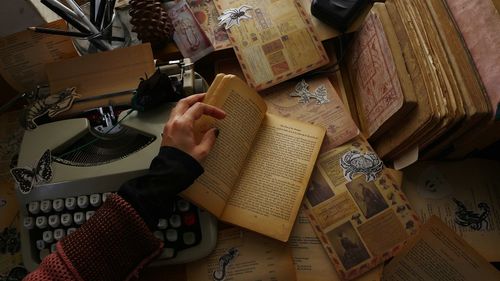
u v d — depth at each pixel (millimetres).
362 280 784
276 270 781
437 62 734
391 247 800
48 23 887
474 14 703
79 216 757
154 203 628
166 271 801
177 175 646
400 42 797
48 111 801
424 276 784
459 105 697
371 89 871
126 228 614
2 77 926
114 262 619
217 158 777
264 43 926
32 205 771
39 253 792
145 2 879
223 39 941
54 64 825
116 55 820
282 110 924
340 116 905
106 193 758
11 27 875
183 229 776
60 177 766
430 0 788
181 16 959
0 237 849
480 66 704
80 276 592
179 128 685
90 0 882
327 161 868
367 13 918
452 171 885
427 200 861
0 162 915
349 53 982
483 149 894
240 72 975
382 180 848
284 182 820
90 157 810
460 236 810
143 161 753
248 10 949
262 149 849
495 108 673
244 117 818
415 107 759
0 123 950
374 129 864
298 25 933
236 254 795
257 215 790
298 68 915
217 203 767
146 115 789
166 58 958
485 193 863
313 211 831
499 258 804
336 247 803
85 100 806
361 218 821
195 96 761
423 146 798
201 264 796
